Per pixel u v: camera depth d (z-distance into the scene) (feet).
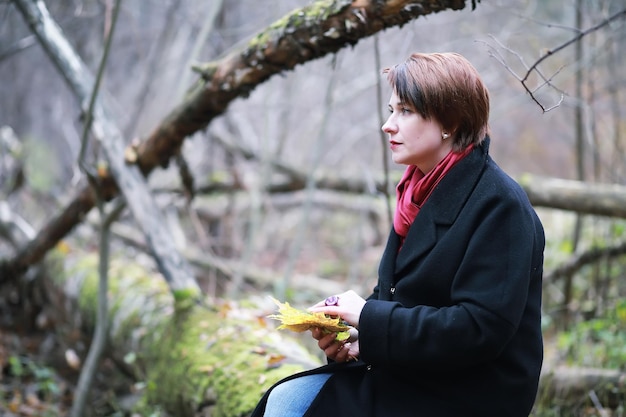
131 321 15.51
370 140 32.65
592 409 12.49
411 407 6.69
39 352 19.63
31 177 30.09
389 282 6.97
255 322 12.92
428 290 6.59
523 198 6.50
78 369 18.39
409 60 6.76
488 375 6.54
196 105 13.57
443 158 6.80
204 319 13.15
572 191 17.99
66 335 19.65
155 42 29.48
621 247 19.11
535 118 35.27
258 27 26.96
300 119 32.12
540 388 13.20
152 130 14.98
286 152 32.07
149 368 14.03
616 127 21.25
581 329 16.58
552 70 26.81
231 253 27.32
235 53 12.52
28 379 17.63
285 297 21.97
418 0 9.24
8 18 28.14
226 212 26.22
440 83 6.49
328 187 23.45
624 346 14.85
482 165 6.65
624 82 21.12
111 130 15.52
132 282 17.03
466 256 6.29
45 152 33.73
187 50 28.07
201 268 25.36
